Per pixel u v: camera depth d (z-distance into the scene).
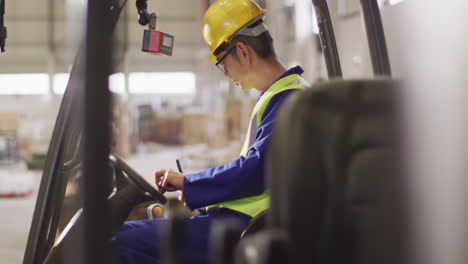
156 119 14.00
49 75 13.73
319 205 0.74
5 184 6.46
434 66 0.62
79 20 0.95
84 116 0.86
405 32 0.67
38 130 11.92
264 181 1.39
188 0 13.95
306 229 0.74
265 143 1.38
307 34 5.22
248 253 0.72
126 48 13.08
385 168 0.73
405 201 0.69
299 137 0.75
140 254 1.37
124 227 1.48
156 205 1.80
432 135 0.62
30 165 9.21
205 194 1.40
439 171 0.62
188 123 10.66
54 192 1.49
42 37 13.77
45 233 1.50
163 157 11.20
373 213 0.73
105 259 0.87
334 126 0.75
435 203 0.62
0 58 13.96
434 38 0.63
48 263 1.35
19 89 14.83
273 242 0.71
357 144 0.74
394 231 0.72
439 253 0.62
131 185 1.41
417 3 0.65
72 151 1.59
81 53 0.89
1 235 4.03
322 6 1.61
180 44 14.26
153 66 14.51
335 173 0.74
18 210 5.14
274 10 5.26
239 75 1.58
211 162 8.35
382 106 0.75
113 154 1.39
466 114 0.61
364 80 0.76
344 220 0.74
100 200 0.86
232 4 1.57
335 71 1.62
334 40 1.62
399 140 0.70
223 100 8.91
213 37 1.58
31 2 13.62
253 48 1.54
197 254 1.42
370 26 1.50
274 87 1.48
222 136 8.91
